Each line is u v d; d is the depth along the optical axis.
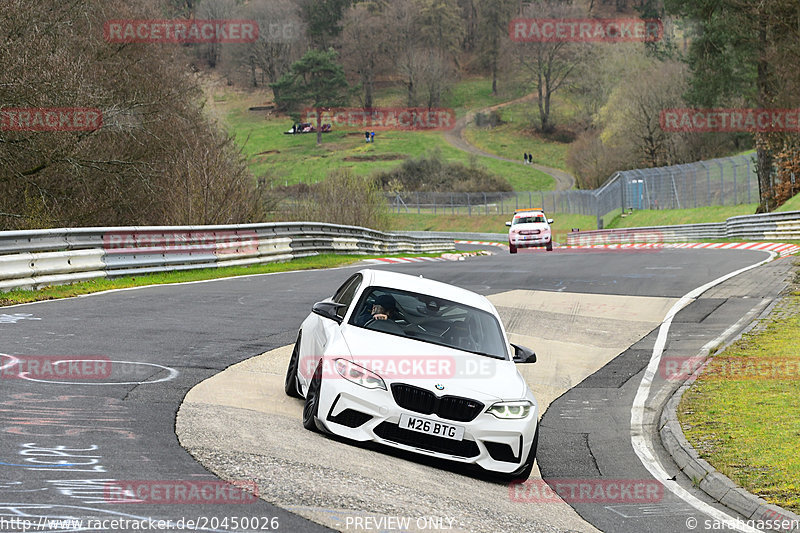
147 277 56.66
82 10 87.75
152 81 97.44
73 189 82.06
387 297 24.45
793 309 47.91
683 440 25.59
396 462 20.62
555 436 27.45
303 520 15.10
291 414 23.77
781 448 23.97
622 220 194.75
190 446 19.08
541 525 17.91
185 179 85.88
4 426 19.08
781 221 105.50
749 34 138.25
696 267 72.38
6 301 40.41
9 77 69.62
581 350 40.72
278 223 78.56
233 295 49.88
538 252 111.62
